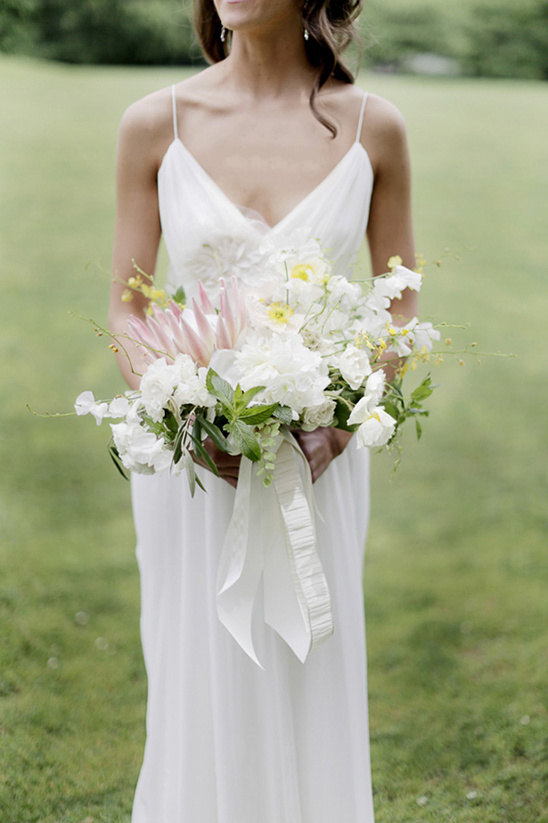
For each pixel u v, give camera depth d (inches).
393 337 74.6
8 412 223.0
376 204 86.1
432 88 552.1
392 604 158.6
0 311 277.7
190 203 80.3
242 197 81.2
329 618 71.9
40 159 394.3
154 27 550.6
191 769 79.1
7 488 190.4
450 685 133.2
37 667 133.2
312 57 84.1
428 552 177.2
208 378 66.1
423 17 601.6
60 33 541.3
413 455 216.7
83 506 187.2
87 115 444.5
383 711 127.5
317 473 74.7
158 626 81.2
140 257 85.3
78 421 222.1
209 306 71.7
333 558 80.2
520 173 421.1
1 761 110.3
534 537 180.4
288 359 66.1
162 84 494.9
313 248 72.5
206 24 89.5
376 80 567.2
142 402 67.4
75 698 126.7
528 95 548.7
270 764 78.0
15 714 120.9
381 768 113.4
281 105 82.6
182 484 78.7
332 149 81.7
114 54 553.6
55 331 269.7
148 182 84.3
